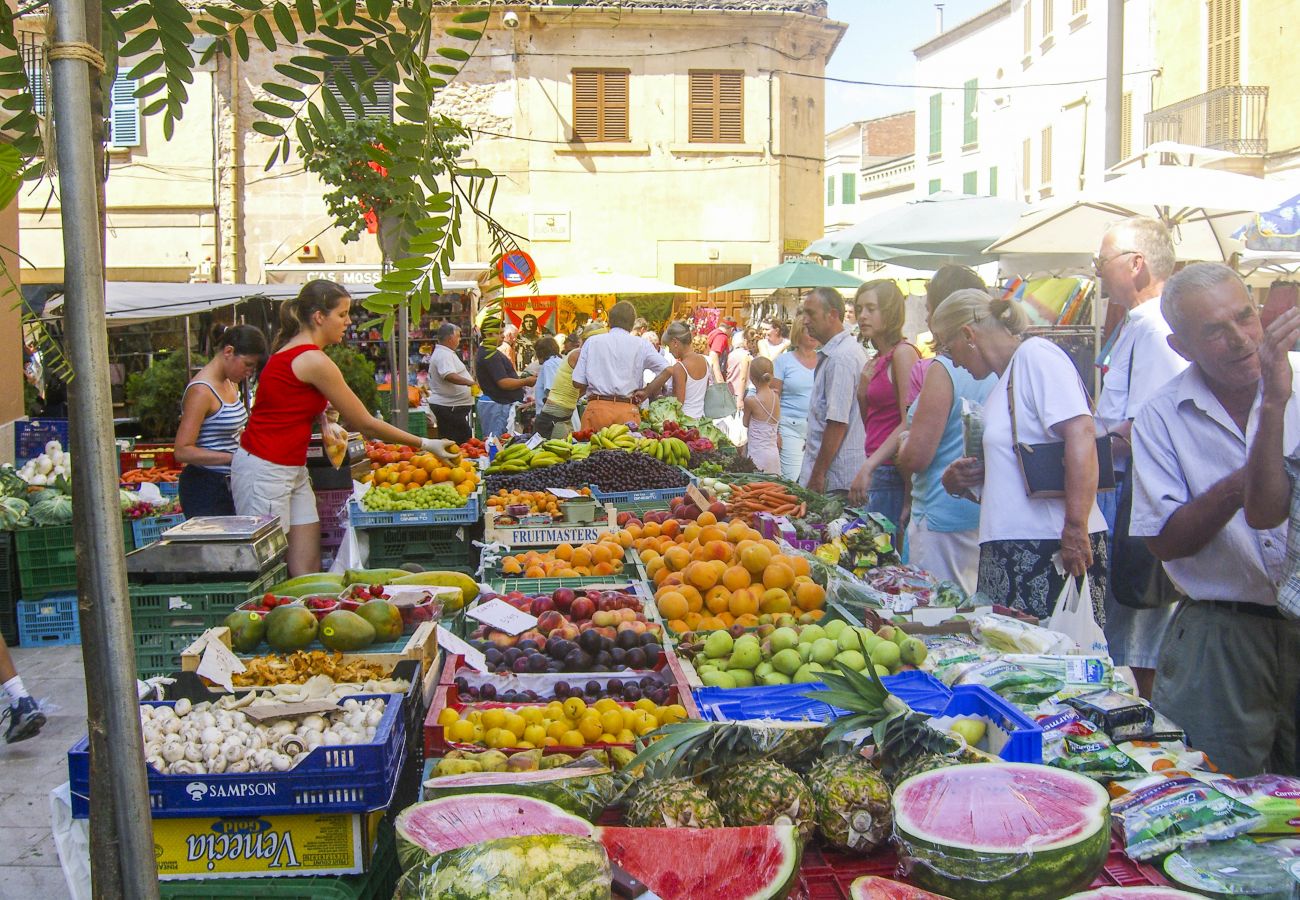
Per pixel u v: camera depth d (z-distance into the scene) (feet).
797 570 14.42
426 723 10.47
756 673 12.37
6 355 30.81
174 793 8.30
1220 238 27.07
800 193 89.92
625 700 11.53
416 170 5.26
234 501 18.58
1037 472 13.65
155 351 48.37
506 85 83.82
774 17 84.84
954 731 9.44
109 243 78.95
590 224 85.61
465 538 22.84
